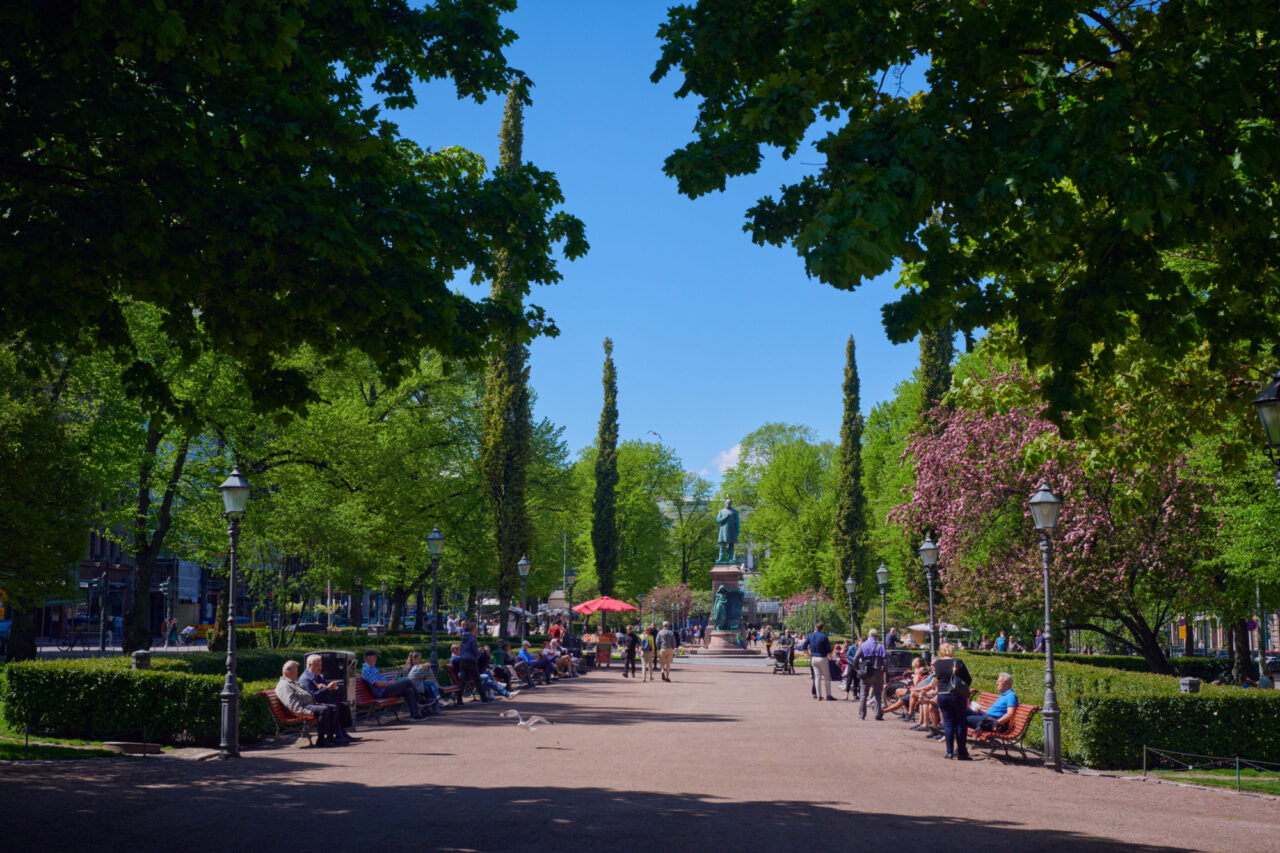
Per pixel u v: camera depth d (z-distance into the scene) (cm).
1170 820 1115
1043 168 716
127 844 871
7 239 887
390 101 1185
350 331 1047
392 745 1716
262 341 1083
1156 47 799
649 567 7638
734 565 6394
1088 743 1645
